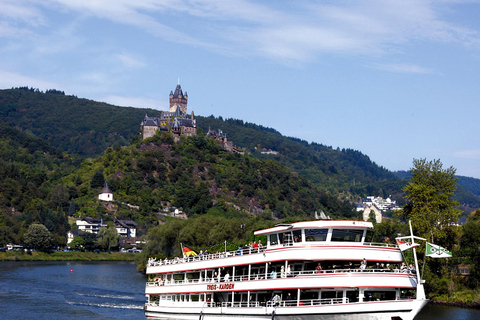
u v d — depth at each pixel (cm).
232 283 6569
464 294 9538
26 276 14225
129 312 8756
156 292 7944
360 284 5653
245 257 6431
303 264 6078
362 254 5772
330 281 5700
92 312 8719
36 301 9788
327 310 5753
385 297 5938
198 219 14488
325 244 5847
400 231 11025
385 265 6159
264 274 6281
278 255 5997
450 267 10119
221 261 6781
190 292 7269
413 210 10256
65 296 10444
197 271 7362
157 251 15100
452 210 9906
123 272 16250
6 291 11019
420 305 5488
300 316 5897
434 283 9844
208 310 6925
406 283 5809
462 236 10519
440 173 10244
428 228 9894
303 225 5922
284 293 6200
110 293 11000
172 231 14450
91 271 16488
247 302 6450
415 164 10506
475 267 9756
